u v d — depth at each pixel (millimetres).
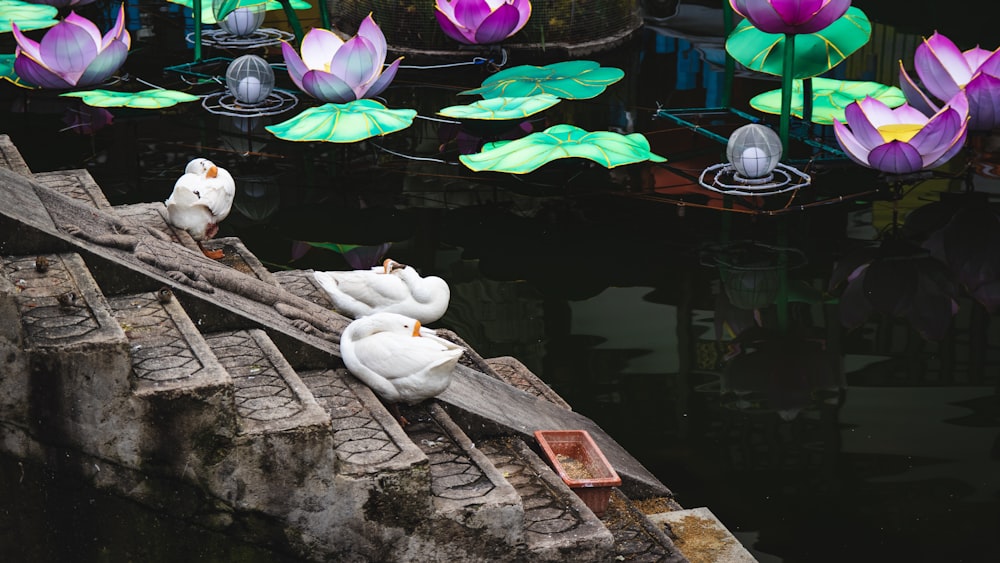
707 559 4164
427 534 3736
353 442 3807
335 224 7605
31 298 3742
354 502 3658
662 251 7305
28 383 3430
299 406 3721
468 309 6480
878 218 7793
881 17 12102
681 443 5168
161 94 8875
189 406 3506
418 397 4137
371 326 4211
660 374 5781
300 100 9711
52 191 4840
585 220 7762
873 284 6863
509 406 4734
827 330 6324
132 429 3494
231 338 4223
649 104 9977
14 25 8891
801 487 4840
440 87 10391
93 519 3609
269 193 8094
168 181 8062
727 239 7477
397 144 9062
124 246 4449
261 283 4789
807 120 8953
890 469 4961
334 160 8703
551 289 6770
